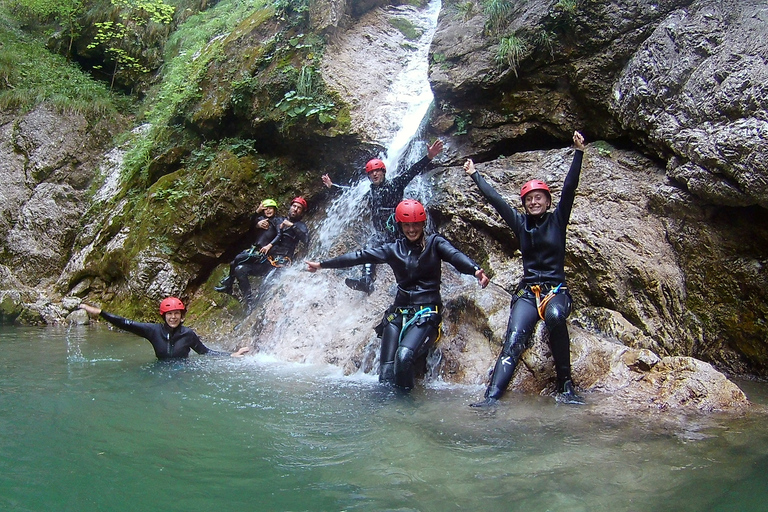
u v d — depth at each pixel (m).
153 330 5.15
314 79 7.61
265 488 2.35
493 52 6.29
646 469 2.49
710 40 4.93
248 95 7.87
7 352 5.55
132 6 12.73
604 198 5.25
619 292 4.74
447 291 5.23
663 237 5.00
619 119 5.50
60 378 4.35
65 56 12.73
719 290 4.72
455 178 6.24
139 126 11.13
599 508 2.12
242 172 7.76
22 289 8.81
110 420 3.28
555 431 3.04
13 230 9.66
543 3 5.98
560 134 6.12
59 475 2.47
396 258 4.38
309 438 2.97
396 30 9.01
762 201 4.26
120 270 8.15
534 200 4.05
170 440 2.94
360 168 7.49
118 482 2.41
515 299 4.08
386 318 4.39
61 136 10.62
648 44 5.31
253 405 3.63
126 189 9.26
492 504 2.17
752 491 2.26
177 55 11.65
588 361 3.93
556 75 6.00
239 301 7.30
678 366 3.76
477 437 2.96
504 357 3.83
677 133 4.88
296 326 5.74
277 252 7.07
